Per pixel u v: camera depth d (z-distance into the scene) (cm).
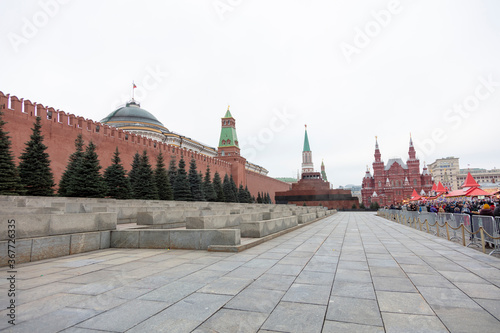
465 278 557
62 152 3052
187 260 712
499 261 723
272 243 1046
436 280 541
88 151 2684
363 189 10362
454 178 13050
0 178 2052
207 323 347
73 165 2780
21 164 2372
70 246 787
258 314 376
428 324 346
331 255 800
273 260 720
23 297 434
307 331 328
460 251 881
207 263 679
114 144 3775
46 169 2450
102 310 385
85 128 3359
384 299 435
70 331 323
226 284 507
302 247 948
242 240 1011
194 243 871
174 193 4141
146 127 6034
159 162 3909
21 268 621
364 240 1162
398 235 1373
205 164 5959
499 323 349
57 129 3023
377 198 9812
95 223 893
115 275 564
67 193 2516
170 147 4869
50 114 3033
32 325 337
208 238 866
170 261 699
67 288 479
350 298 439
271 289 480
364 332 326
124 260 709
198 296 443
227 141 8662
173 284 505
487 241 933
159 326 338
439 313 381
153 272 589
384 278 555
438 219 1463
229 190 5916
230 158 7388
